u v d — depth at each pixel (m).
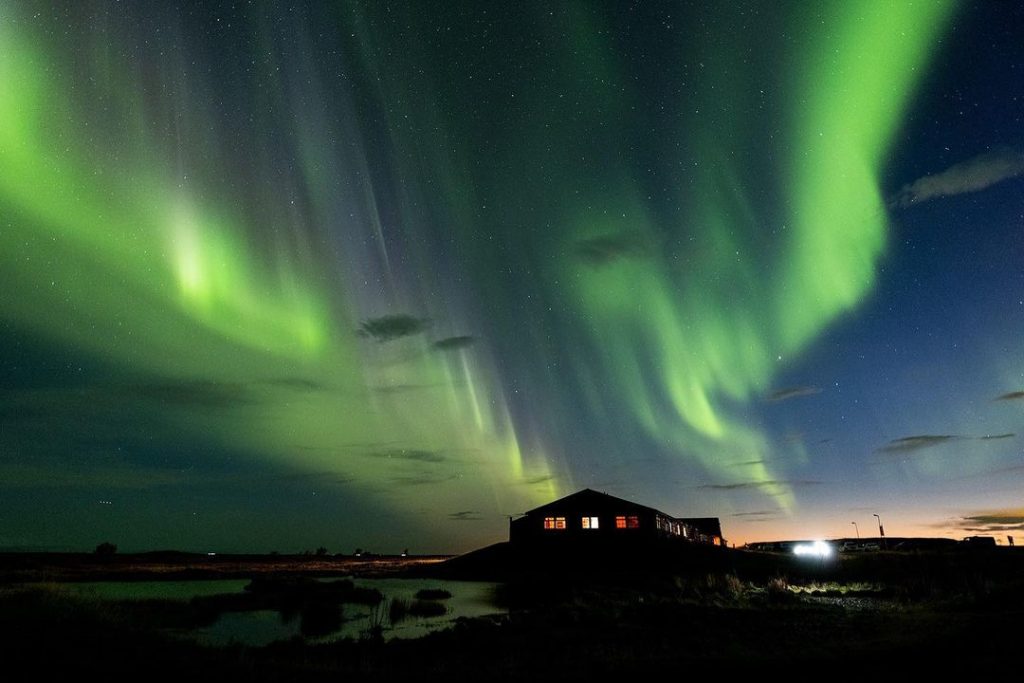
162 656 11.09
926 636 14.23
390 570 56.03
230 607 25.41
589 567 42.19
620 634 15.78
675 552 43.84
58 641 10.96
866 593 28.23
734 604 22.48
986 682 9.50
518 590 33.44
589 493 48.16
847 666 11.03
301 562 87.50
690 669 11.06
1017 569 32.25
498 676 10.81
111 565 53.69
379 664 12.67
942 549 55.09
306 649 14.55
